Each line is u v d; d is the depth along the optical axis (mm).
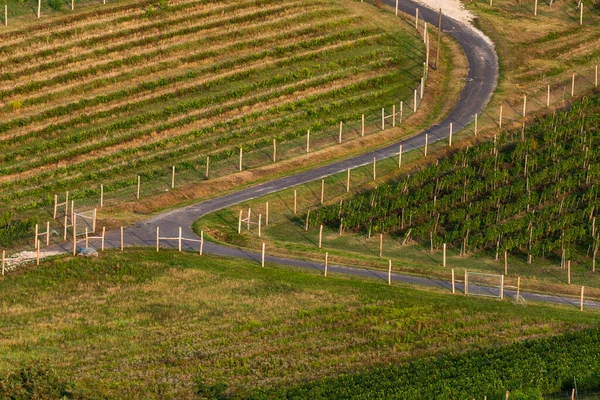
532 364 92562
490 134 149000
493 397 87688
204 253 117875
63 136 146250
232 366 94688
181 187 136375
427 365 93875
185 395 89312
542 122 148000
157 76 159875
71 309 105000
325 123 153500
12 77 154125
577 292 112750
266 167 141750
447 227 127375
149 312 104562
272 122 152750
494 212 128250
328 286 110500
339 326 102062
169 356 96125
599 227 125812
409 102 159750
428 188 131375
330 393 88562
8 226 123562
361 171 139875
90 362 94750
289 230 127188
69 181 136500
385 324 102500
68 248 118188
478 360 94312
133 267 113125
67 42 161875
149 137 148250
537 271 119250
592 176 135000
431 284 112562
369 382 90312
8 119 147000
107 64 159750
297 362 95312
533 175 134000
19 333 99500
